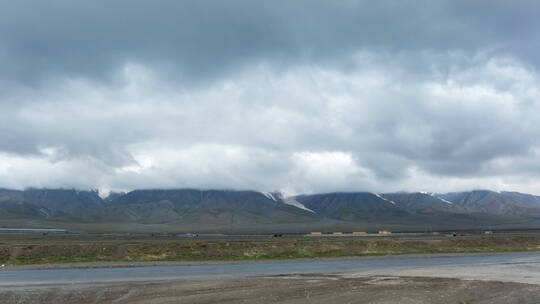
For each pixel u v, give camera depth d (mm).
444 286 48375
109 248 98500
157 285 51000
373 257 104438
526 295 42000
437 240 131250
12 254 90125
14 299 43312
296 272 69438
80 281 58344
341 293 43188
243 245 107812
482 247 125312
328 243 116375
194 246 105250
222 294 43469
